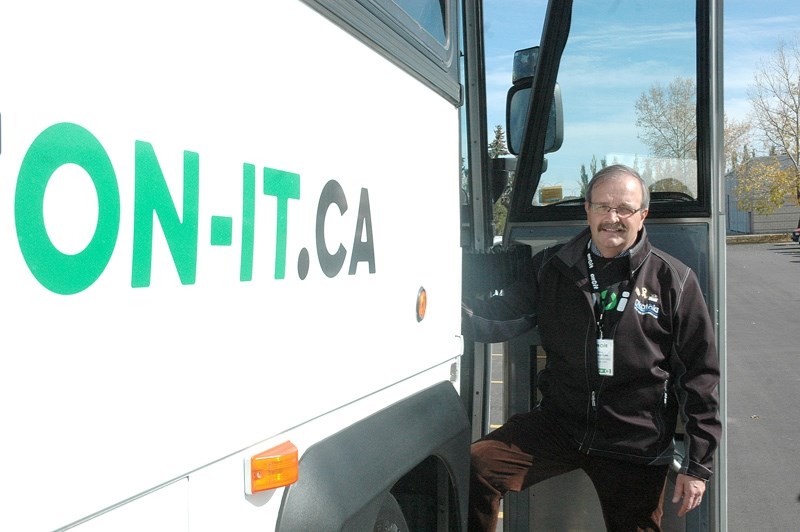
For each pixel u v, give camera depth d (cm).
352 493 149
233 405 122
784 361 1064
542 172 314
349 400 158
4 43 85
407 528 193
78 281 94
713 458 265
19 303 86
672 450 274
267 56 132
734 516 519
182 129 112
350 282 159
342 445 153
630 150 302
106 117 98
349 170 159
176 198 110
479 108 313
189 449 112
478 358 322
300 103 141
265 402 130
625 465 273
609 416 270
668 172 295
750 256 3431
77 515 94
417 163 194
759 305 1731
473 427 321
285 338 136
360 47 164
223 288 120
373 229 169
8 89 85
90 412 95
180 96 111
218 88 119
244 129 126
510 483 283
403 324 184
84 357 95
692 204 290
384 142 175
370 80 169
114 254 99
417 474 209
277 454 130
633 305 264
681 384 268
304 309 142
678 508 296
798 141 4522
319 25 148
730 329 1373
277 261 134
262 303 129
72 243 93
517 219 320
